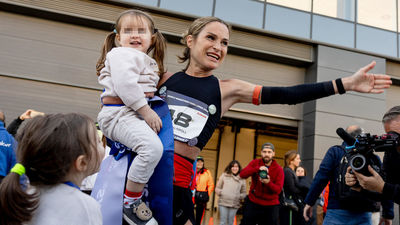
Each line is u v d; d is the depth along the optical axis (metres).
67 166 1.09
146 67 1.51
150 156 1.26
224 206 6.48
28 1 7.27
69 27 7.70
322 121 8.70
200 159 7.35
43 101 7.32
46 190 1.08
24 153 1.08
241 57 8.91
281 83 9.11
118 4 7.77
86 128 1.16
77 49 7.67
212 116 1.55
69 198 1.08
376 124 9.08
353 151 2.10
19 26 7.41
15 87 7.22
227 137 15.17
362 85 1.53
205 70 1.64
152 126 1.37
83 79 7.59
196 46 1.63
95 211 1.12
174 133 1.46
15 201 1.00
